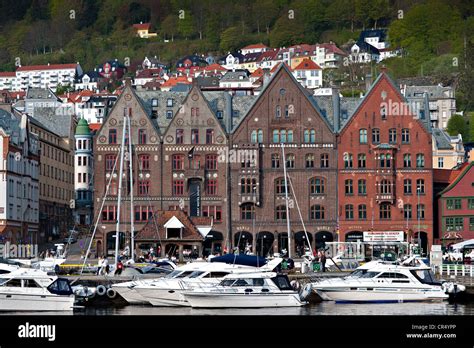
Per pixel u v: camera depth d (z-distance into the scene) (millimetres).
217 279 162250
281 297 158625
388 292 166125
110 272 188750
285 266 195500
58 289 152125
